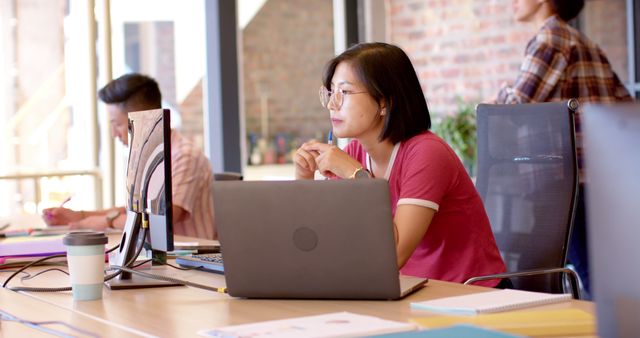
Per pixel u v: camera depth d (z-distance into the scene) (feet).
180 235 10.68
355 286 5.47
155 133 6.69
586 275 10.78
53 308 5.54
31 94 16.11
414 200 6.92
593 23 16.19
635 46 15.62
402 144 7.43
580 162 10.14
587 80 11.46
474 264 7.30
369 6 18.79
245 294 5.69
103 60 15.16
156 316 5.20
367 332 4.49
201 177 10.74
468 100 17.63
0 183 16.15
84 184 15.69
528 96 11.36
